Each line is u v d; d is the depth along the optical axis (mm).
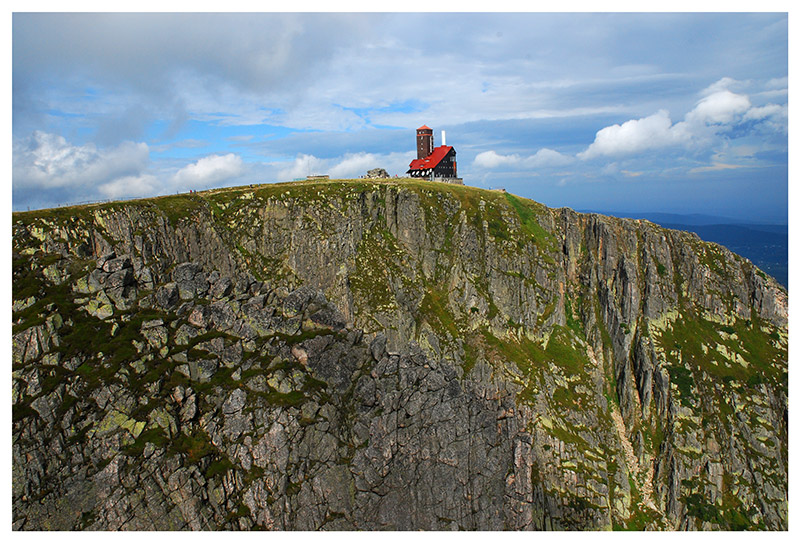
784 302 143375
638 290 145750
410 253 150500
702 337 139000
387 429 49625
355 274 138500
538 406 117375
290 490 44875
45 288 54750
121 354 49000
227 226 134750
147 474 43250
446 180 189875
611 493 109938
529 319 141875
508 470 54812
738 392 127500
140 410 45969
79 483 42625
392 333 130250
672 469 116875
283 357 50500
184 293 55125
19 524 40875
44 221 95000
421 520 49094
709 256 151250
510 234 152000
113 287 54281
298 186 148500
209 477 44250
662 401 127875
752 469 116375
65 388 46531
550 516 93562
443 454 51688
